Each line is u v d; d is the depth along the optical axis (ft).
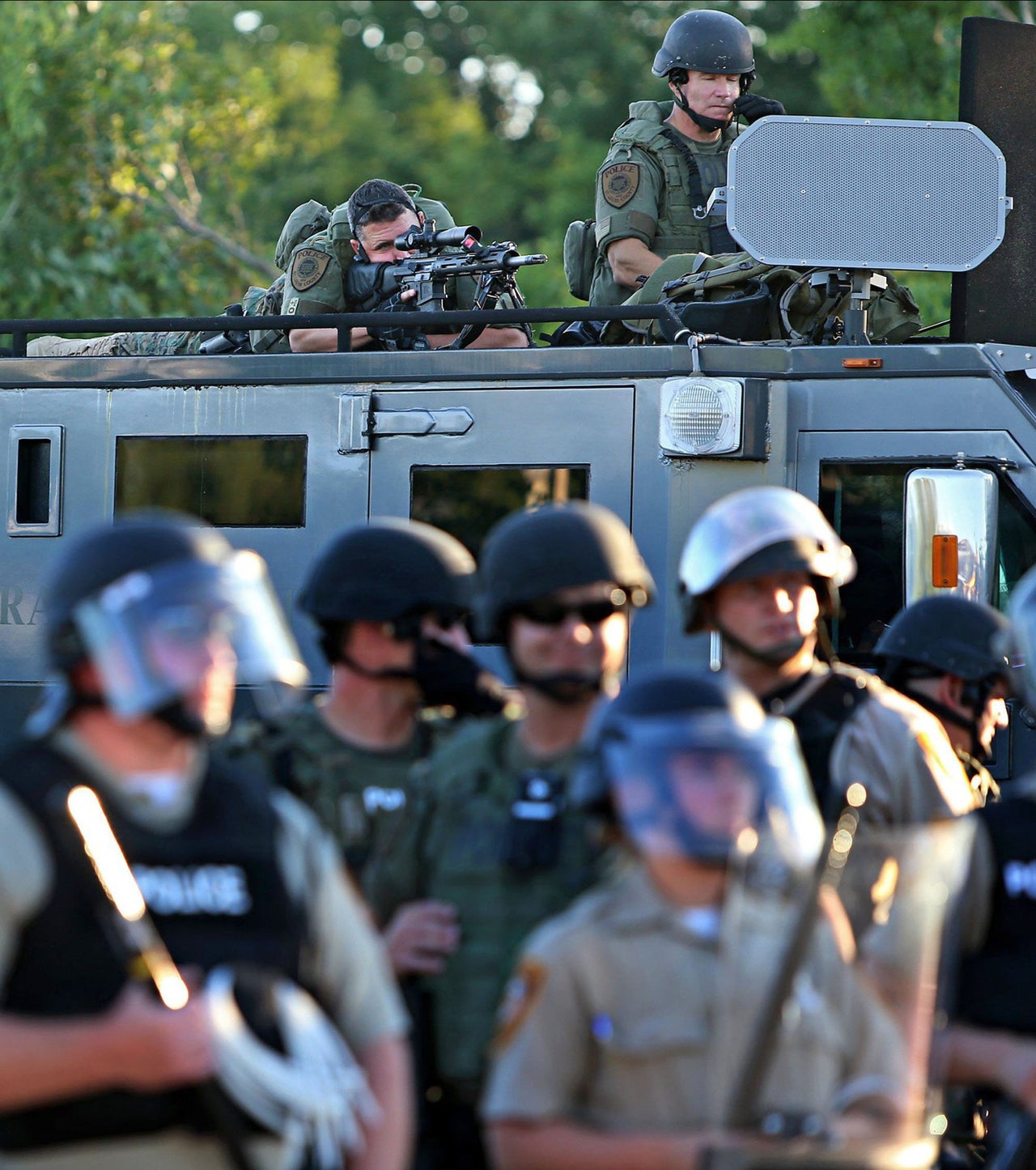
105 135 200.44
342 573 48.96
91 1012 33.45
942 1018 37.55
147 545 35.65
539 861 43.70
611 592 45.09
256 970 34.78
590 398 87.86
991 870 40.88
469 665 50.78
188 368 93.97
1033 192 89.40
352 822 47.91
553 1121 35.09
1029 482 84.02
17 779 34.30
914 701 60.34
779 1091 34.37
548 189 372.79
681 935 35.42
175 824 35.01
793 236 87.40
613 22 395.75
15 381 96.53
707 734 35.19
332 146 364.58
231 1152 33.94
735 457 84.69
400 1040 37.19
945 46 192.03
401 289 98.43
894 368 85.51
